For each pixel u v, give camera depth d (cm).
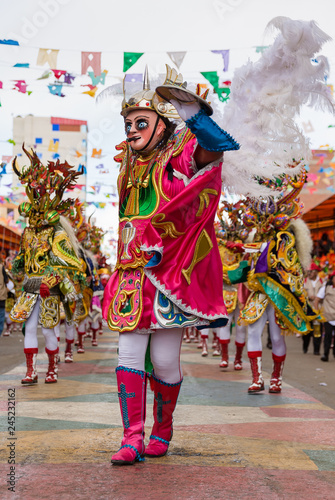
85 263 755
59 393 573
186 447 362
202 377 736
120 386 327
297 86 393
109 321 333
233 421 453
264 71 396
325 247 2162
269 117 389
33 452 340
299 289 613
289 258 613
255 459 337
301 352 1230
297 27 381
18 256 670
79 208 882
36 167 647
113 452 343
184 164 335
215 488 280
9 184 1588
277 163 393
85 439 374
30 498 260
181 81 353
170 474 302
